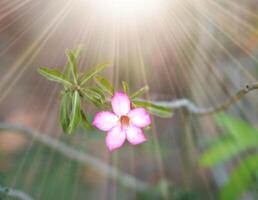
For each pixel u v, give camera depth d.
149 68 1.23
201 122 1.14
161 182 1.18
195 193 1.17
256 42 1.18
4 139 1.20
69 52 0.67
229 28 1.19
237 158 1.10
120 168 1.24
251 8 1.15
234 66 1.23
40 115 1.41
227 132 1.00
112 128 0.67
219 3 1.17
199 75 1.22
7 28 1.50
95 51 1.29
